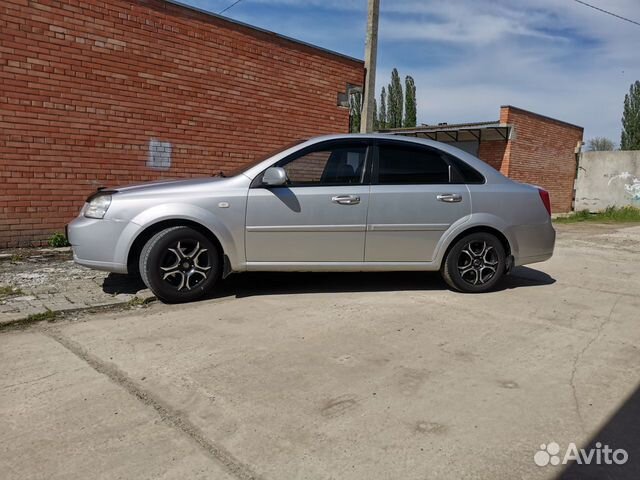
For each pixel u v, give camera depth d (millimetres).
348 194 4996
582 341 4074
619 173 21188
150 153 8289
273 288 5477
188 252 4793
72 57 7293
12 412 2758
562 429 2721
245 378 3238
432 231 5199
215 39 8914
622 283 6336
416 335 4098
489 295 5449
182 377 3227
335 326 4270
